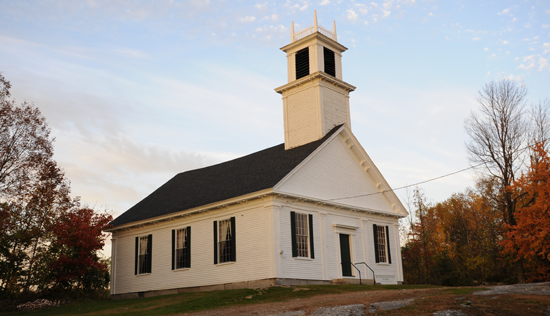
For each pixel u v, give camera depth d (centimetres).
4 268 2702
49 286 2831
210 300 2036
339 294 1923
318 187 2642
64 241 2820
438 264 4619
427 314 1319
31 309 2517
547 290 1552
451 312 1315
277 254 2303
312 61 3033
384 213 3048
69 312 2203
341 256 2691
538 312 1250
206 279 2570
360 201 2928
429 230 5288
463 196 5700
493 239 4334
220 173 3173
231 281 2448
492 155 3409
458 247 5041
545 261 3478
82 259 2842
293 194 2436
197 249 2661
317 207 2619
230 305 1894
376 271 2894
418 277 4812
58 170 2952
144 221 2945
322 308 1513
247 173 2841
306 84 3020
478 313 1285
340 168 2850
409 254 4716
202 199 2762
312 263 2492
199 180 3266
